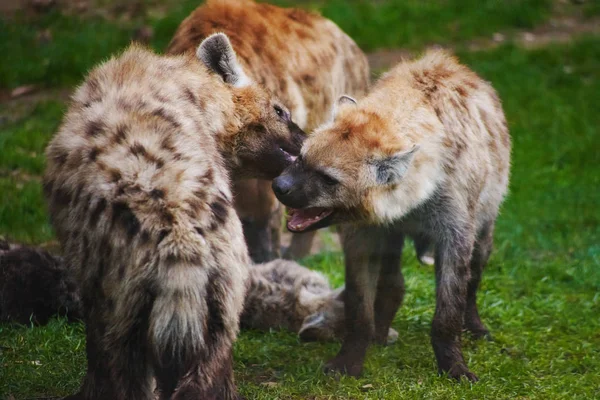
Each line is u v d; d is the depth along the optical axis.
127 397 7.73
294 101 12.75
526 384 9.83
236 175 10.56
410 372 10.10
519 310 12.23
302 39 13.31
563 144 19.38
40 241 13.73
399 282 10.87
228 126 9.93
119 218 7.48
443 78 10.43
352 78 14.43
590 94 21.53
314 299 11.42
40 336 10.44
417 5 25.38
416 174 9.73
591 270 13.90
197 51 10.18
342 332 11.11
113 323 7.61
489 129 10.81
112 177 7.62
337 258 14.31
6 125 18.44
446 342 10.06
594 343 11.23
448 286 10.12
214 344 7.48
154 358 7.58
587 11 26.28
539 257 14.68
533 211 16.47
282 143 10.39
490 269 13.94
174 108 8.56
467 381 9.72
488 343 11.09
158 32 22.64
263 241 13.02
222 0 12.88
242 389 9.31
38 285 11.00
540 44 24.31
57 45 21.94
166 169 7.63
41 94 20.28
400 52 23.14
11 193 15.12
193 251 7.31
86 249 7.68
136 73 8.94
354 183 9.63
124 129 7.98
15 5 24.27
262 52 12.56
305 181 9.69
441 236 10.15
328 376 9.90
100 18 23.73
